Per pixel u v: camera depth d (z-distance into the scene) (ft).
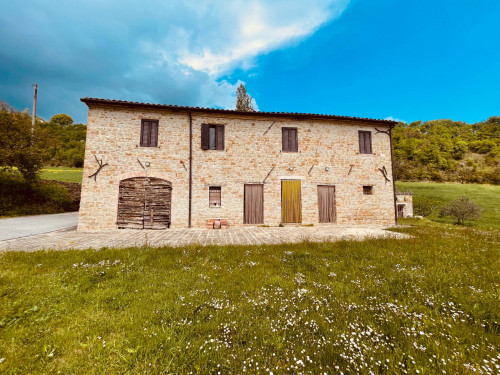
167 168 34.73
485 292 10.01
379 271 13.10
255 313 8.46
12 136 43.60
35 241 22.31
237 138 37.45
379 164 41.73
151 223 33.45
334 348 6.38
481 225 54.75
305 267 14.01
